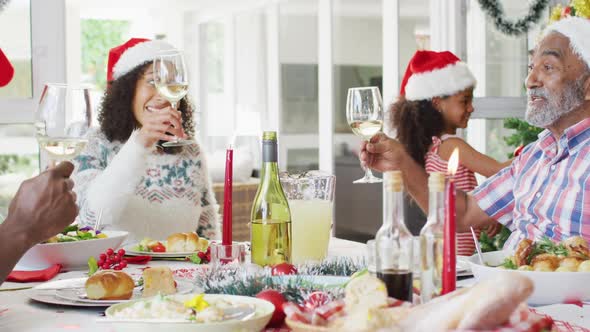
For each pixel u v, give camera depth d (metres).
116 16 7.28
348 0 4.18
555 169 1.95
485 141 3.77
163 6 6.85
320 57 4.40
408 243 1.02
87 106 1.43
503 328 0.80
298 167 4.66
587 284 1.19
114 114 2.46
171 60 1.79
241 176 5.12
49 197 1.23
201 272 1.42
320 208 1.62
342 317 0.89
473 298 0.80
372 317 0.82
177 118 2.04
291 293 1.12
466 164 3.12
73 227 1.79
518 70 3.82
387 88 3.99
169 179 2.46
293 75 4.72
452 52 3.73
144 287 1.27
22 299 1.31
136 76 2.47
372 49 4.07
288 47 4.79
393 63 3.93
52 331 1.07
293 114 4.72
